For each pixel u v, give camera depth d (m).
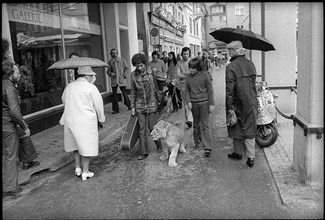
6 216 3.99
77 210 4.08
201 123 5.82
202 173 5.10
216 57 38.56
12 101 4.39
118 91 12.55
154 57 9.81
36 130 7.73
